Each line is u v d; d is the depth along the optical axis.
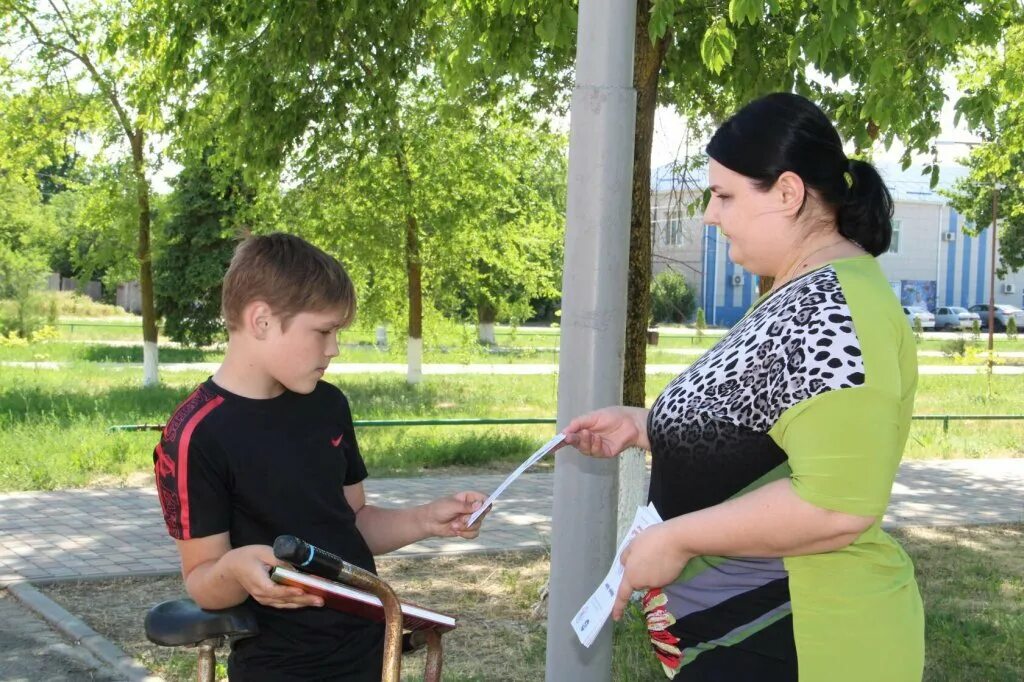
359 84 7.54
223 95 8.70
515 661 4.78
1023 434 14.36
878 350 1.78
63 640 5.04
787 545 1.77
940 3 4.95
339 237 16.91
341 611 1.94
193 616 1.93
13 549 6.71
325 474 2.17
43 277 32.06
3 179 21.83
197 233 28.28
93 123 17.28
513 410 15.98
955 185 30.67
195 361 27.22
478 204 17.19
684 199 7.73
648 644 4.75
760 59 6.43
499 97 8.84
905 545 7.69
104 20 16.02
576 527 3.12
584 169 3.06
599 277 3.05
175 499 2.03
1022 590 6.32
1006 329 48.69
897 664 1.84
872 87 5.27
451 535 2.40
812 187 1.97
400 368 25.38
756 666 1.91
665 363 28.11
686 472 1.95
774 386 1.82
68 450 9.91
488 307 33.00
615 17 3.03
